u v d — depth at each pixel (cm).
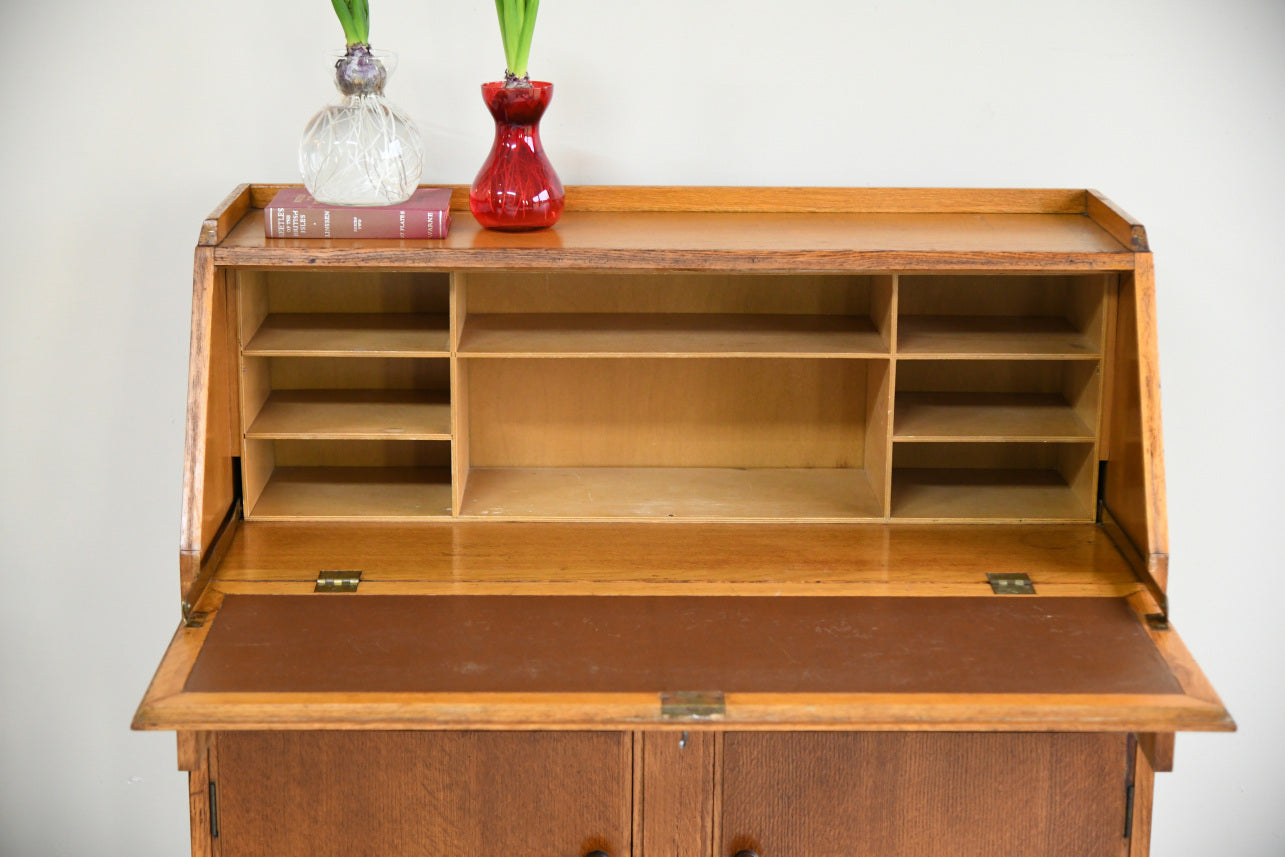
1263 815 275
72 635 262
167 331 245
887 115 236
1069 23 232
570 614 183
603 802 179
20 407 247
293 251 189
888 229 211
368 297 223
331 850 181
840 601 187
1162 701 165
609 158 238
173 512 255
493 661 172
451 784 179
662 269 191
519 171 201
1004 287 223
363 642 176
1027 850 182
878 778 179
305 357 225
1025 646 176
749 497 220
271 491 218
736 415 230
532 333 211
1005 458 231
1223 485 256
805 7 231
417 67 232
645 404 229
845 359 227
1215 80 236
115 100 232
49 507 253
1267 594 262
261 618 181
